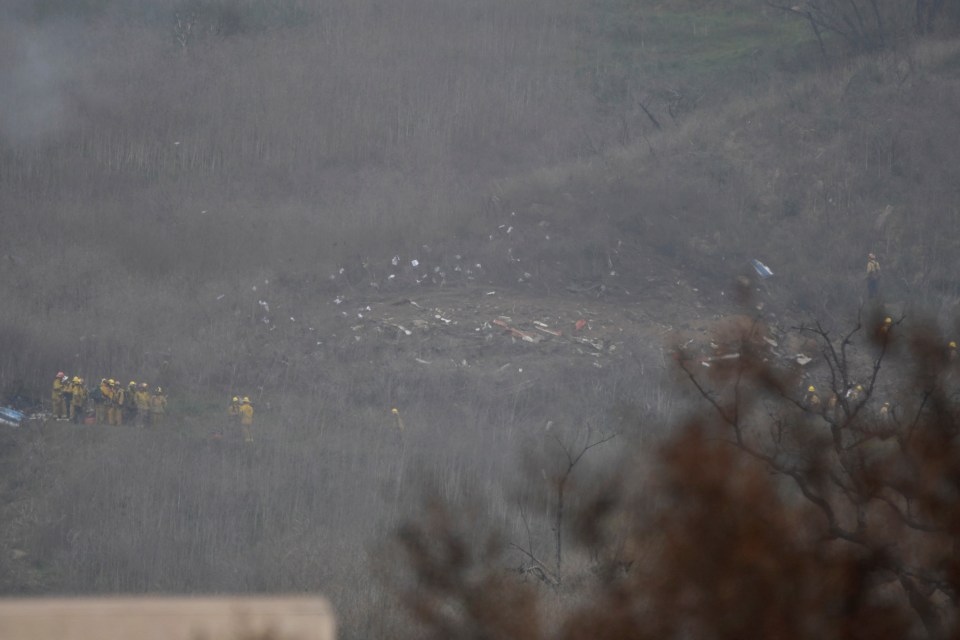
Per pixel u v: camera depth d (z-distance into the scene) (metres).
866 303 129.12
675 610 26.67
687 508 28.02
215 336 127.94
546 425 101.00
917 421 35.69
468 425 103.69
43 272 145.38
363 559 68.44
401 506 79.56
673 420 64.19
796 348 90.81
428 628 41.81
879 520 34.41
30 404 113.19
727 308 137.88
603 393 110.62
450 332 129.50
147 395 106.88
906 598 35.91
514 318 133.12
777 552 26.72
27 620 9.68
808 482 36.09
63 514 82.75
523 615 36.88
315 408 109.31
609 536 47.62
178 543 78.00
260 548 76.62
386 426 104.12
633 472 47.72
